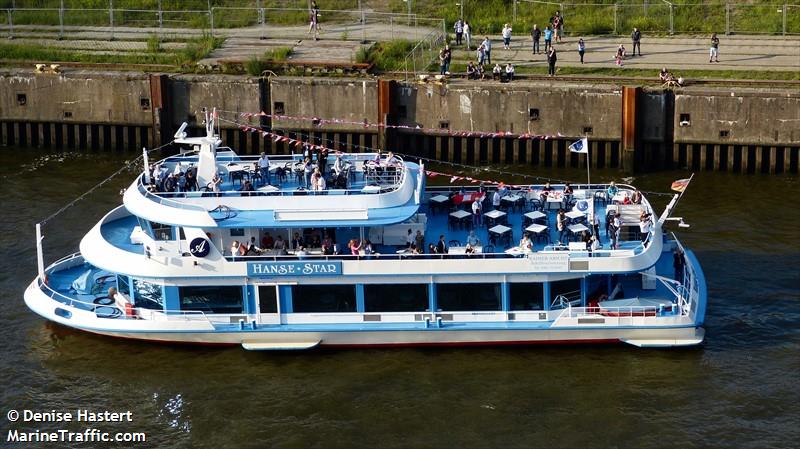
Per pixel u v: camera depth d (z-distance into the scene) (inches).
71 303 2443.4
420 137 3759.8
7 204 3257.9
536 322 2349.9
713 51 3880.4
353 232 2399.1
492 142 3693.4
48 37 4340.6
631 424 2139.5
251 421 2178.9
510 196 2561.5
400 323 2358.5
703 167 3570.4
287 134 3811.5
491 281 2331.4
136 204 2369.6
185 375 2322.8
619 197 2561.5
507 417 2170.3
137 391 2277.3
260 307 2362.2
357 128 3774.6
